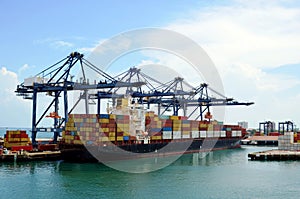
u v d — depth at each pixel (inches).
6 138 2443.4
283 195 1485.0
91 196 1405.0
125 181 1686.8
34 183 1606.8
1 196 1392.7
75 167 2036.2
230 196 1453.0
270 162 2559.1
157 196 1424.7
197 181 1732.3
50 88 2593.5
